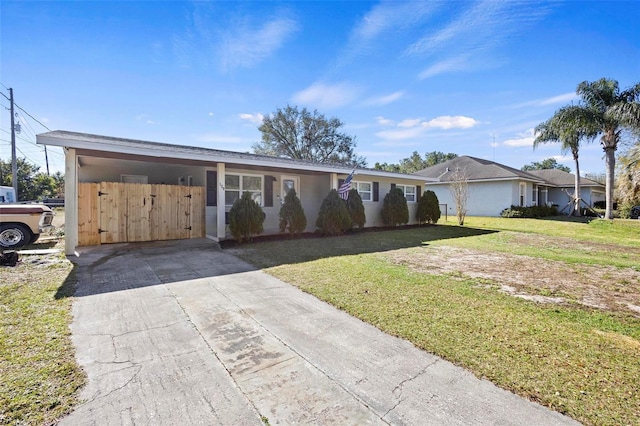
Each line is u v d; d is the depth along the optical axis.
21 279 5.07
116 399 2.10
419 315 3.63
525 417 1.92
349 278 5.26
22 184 31.44
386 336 3.10
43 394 2.13
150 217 8.88
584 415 1.93
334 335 3.13
